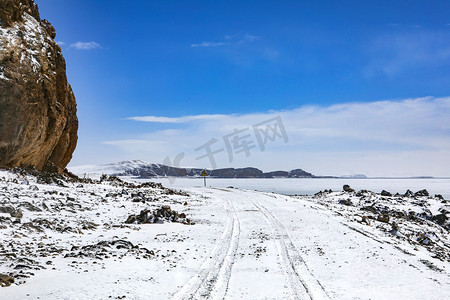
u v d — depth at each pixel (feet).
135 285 30.17
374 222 92.07
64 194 94.63
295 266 42.16
